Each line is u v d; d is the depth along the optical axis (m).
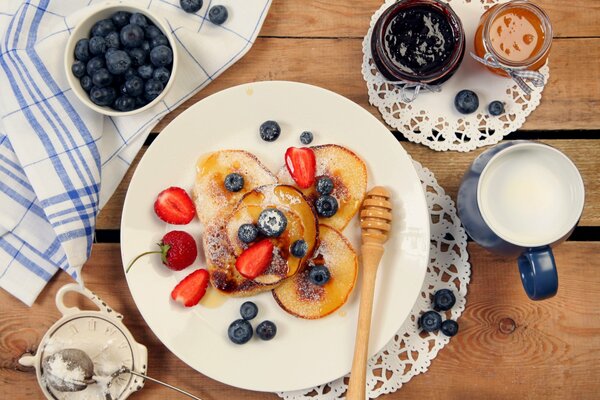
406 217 0.83
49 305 0.87
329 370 0.83
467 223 0.82
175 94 0.87
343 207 0.83
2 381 0.87
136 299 0.83
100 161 0.86
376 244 0.82
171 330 0.84
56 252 0.87
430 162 0.87
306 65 0.87
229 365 0.84
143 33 0.83
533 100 0.86
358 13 0.87
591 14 0.87
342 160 0.84
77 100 0.86
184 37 0.85
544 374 0.86
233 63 0.87
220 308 0.84
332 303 0.83
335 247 0.83
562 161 0.79
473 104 0.85
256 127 0.85
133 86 0.83
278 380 0.83
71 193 0.85
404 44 0.82
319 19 0.88
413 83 0.82
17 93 0.86
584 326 0.86
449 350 0.86
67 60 0.82
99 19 0.84
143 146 0.89
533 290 0.78
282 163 0.85
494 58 0.81
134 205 0.84
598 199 0.87
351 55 0.87
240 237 0.81
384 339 0.83
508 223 0.80
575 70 0.87
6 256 0.87
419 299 0.86
